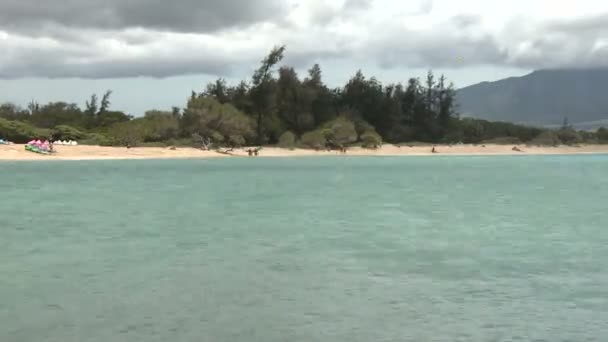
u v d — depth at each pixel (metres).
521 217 38.69
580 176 86.12
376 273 20.98
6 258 23.33
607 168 110.25
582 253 25.33
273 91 160.88
